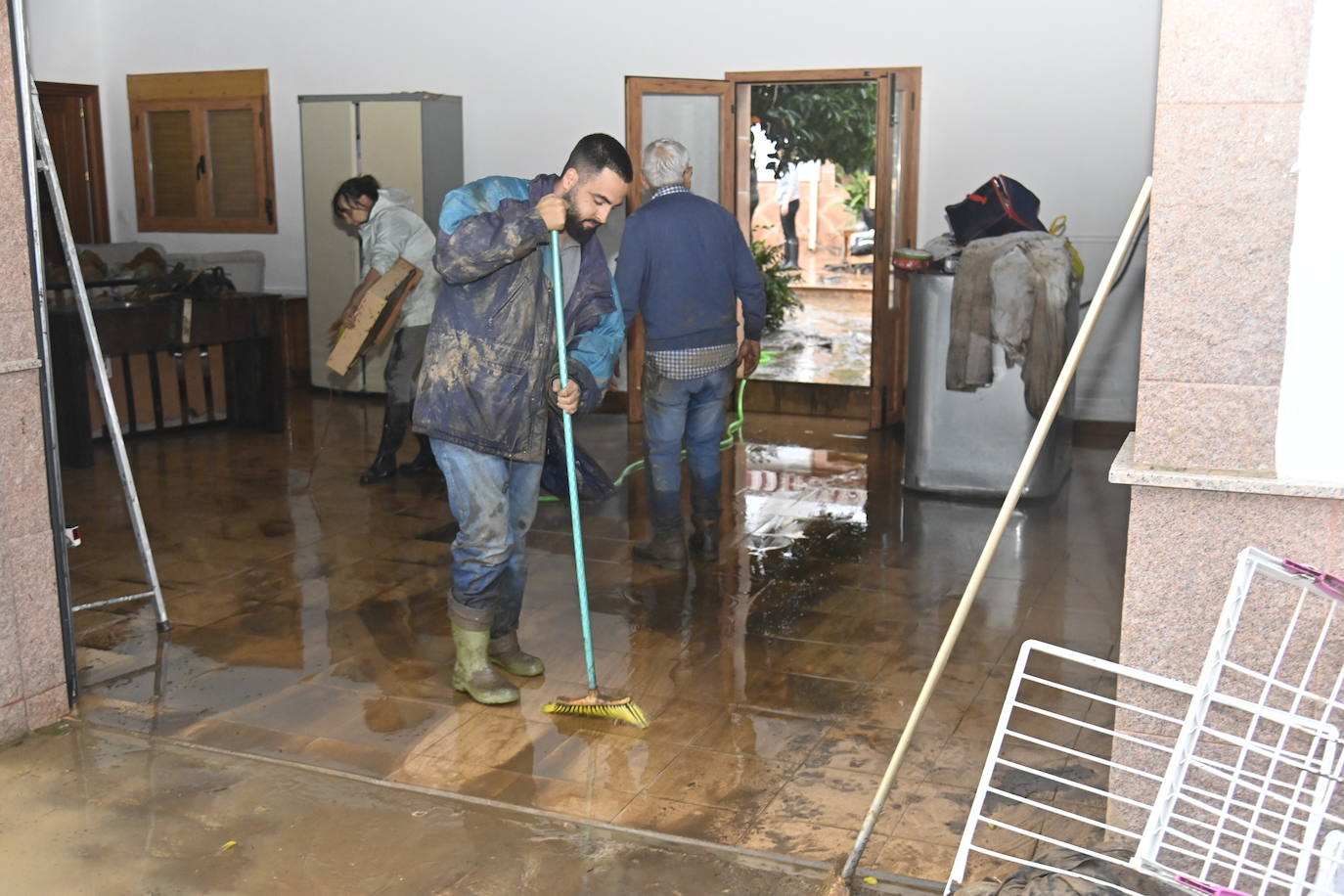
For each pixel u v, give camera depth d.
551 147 8.29
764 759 3.08
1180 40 2.07
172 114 9.31
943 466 5.80
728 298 4.49
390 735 3.22
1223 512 2.18
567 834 2.69
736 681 3.60
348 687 3.55
